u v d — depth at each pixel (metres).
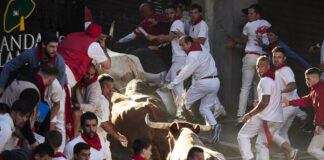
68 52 10.89
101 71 16.56
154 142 12.66
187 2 18.77
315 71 12.96
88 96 11.23
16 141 9.44
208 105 15.72
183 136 9.99
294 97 14.54
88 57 10.98
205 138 14.85
